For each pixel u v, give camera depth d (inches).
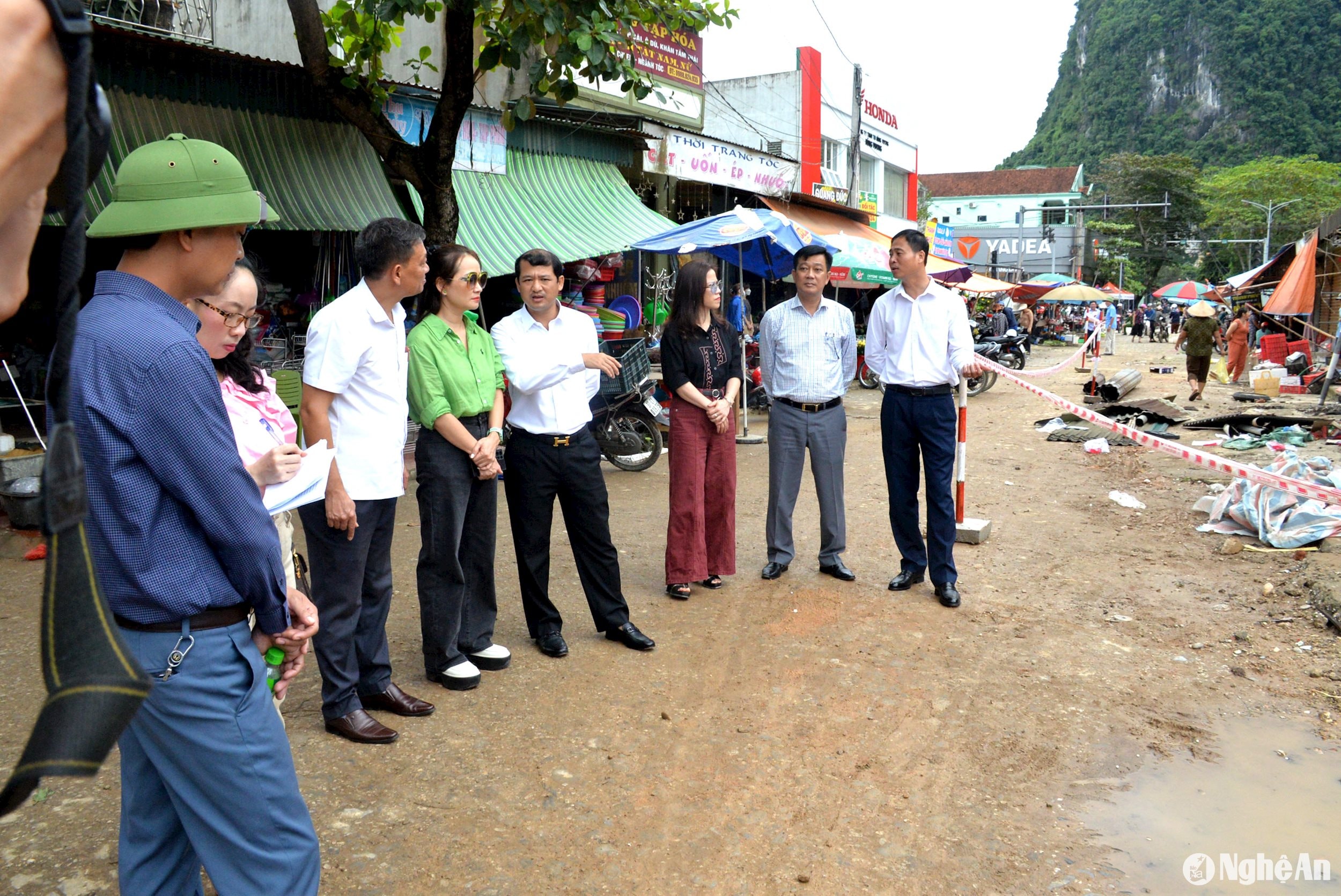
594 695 156.3
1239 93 4751.5
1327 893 105.7
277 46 407.8
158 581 66.0
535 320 164.7
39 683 157.5
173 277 69.6
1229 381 735.1
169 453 64.9
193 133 273.9
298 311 325.1
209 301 90.5
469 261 148.5
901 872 109.0
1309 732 145.5
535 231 378.3
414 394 147.9
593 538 173.3
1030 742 141.5
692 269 200.8
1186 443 414.9
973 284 971.3
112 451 63.6
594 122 443.8
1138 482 338.0
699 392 201.6
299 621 82.2
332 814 118.1
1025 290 1422.2
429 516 152.0
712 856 111.3
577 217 405.7
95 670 38.0
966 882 107.3
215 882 73.8
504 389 166.7
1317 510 243.9
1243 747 140.7
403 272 129.3
